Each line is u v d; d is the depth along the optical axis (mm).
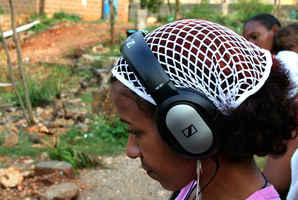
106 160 4816
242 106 702
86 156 4617
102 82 8500
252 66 738
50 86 8336
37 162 4648
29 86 8133
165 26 778
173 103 701
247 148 722
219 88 708
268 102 717
